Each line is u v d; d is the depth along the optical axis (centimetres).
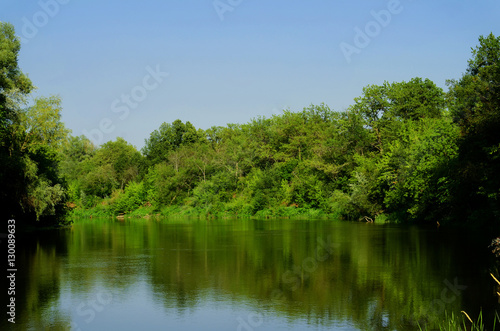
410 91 7850
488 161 3588
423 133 5528
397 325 1078
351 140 7356
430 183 4444
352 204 5888
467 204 4131
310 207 7419
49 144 5581
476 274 1698
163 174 9312
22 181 3747
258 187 8131
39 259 2241
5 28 4412
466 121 4100
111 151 11494
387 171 5366
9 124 4338
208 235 3697
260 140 9738
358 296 1373
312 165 7481
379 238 3125
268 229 4275
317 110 9906
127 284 1588
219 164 9150
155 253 2466
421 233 3456
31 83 4566
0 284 1595
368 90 7744
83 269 1920
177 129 12025
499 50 4622
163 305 1291
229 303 1309
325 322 1105
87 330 1059
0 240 3281
